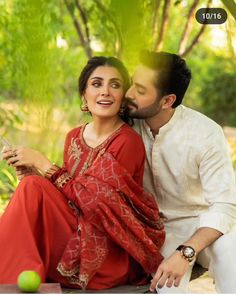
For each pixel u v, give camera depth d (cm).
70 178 225
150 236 228
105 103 225
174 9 655
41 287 190
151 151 239
